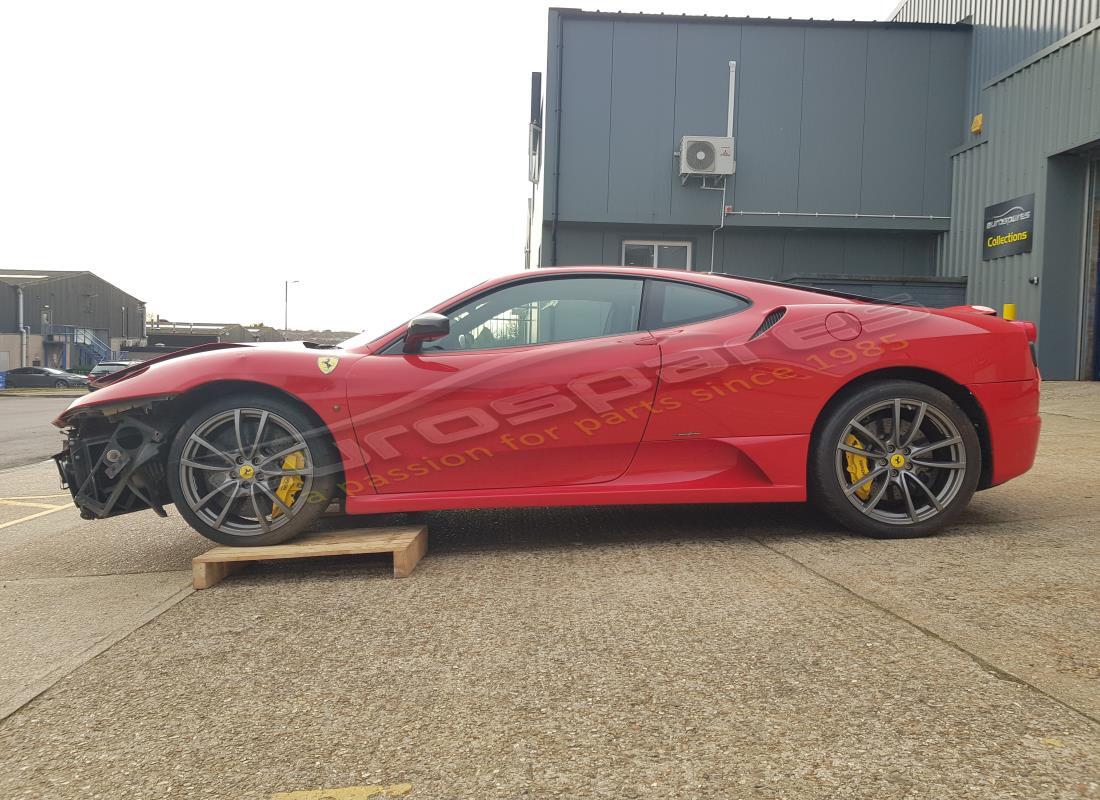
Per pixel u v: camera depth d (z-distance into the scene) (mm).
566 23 10852
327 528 3346
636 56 10906
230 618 2287
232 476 2740
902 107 11016
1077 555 2572
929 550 2707
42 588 2738
